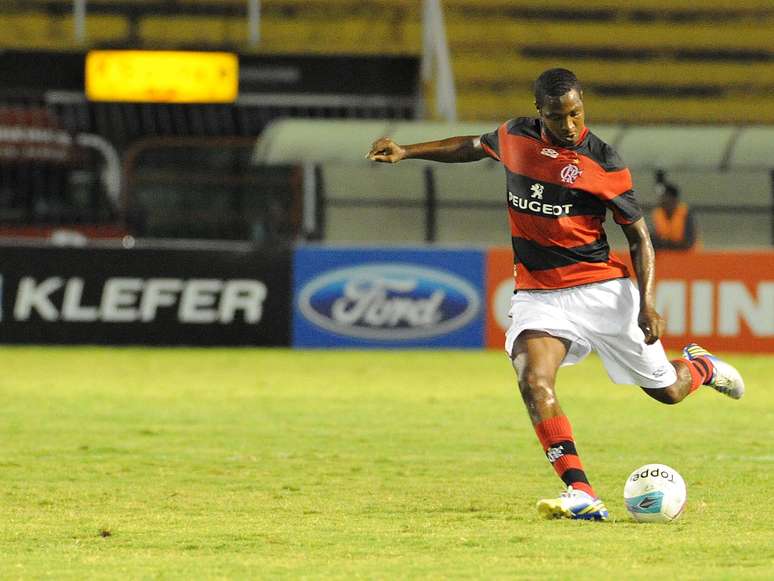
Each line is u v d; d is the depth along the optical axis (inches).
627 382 956.0
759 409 1610.5
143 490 1004.6
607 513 859.4
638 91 3459.6
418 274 2418.8
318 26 3528.5
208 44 3326.8
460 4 3543.3
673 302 2354.8
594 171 893.2
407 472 1103.6
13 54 3341.5
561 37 3511.3
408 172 2714.1
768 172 2664.9
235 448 1256.8
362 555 743.1
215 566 710.5
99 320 2426.2
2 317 2417.6
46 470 1111.0
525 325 911.7
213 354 2320.4
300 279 2428.6
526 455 1210.6
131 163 3309.5
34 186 3275.1
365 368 2098.9
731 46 3538.4
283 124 2699.3
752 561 719.1
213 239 3299.7
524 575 681.6
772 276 2343.8
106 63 3302.2
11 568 706.8
